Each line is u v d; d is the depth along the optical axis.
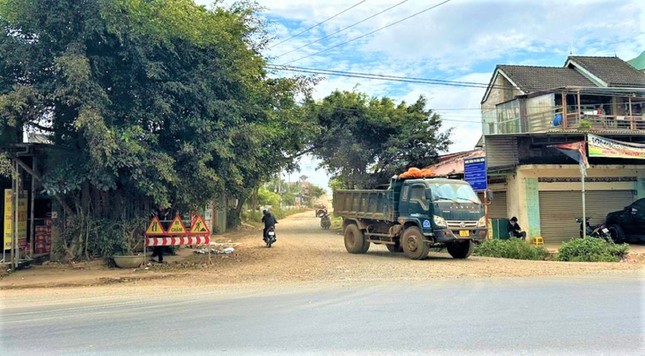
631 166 22.50
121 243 13.50
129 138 11.56
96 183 12.09
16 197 12.88
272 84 21.27
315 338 5.81
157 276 11.88
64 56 10.98
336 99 30.09
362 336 5.87
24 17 11.42
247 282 10.86
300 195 106.62
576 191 22.44
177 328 6.48
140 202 14.39
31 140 13.77
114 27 11.34
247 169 14.80
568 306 7.43
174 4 12.35
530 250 16.44
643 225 19.62
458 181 15.45
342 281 10.71
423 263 13.80
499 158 21.69
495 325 6.30
